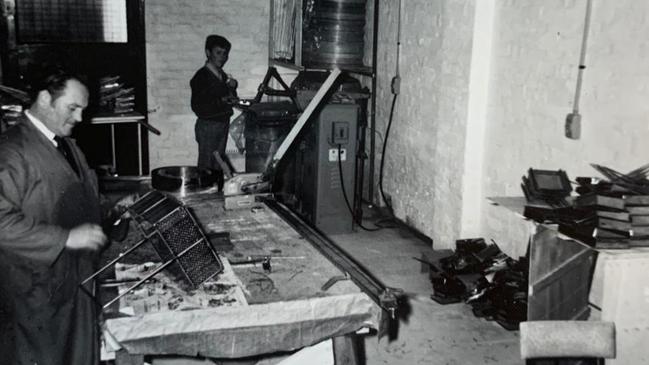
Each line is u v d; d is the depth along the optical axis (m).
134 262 2.74
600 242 2.74
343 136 5.53
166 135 7.09
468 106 4.74
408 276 4.79
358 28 6.27
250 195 3.58
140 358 2.31
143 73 6.88
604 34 3.61
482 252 4.34
